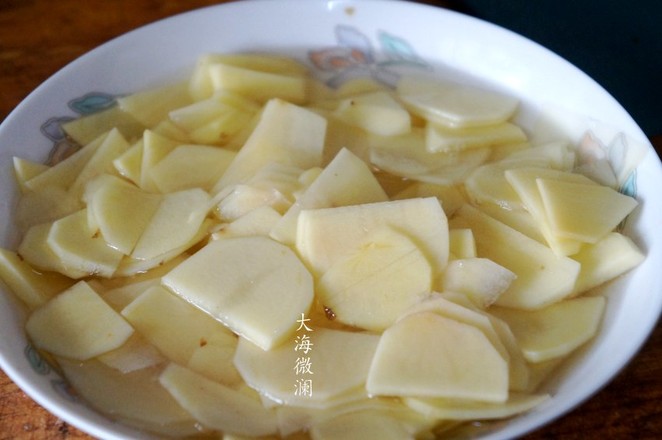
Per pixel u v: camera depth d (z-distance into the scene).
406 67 0.37
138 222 0.29
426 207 0.28
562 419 0.26
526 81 0.35
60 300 0.27
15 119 0.31
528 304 0.27
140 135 0.34
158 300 0.27
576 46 0.39
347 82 0.37
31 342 0.26
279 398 0.25
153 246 0.29
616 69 0.38
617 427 0.26
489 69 0.36
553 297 0.27
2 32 0.40
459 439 0.23
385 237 0.27
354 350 0.26
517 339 0.26
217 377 0.26
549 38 0.40
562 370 0.26
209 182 0.31
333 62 0.37
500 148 0.33
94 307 0.27
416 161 0.32
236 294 0.27
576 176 0.30
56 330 0.26
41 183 0.31
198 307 0.27
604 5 0.41
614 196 0.29
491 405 0.24
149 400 0.25
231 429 0.24
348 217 0.28
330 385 0.25
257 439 0.24
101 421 0.23
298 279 0.27
